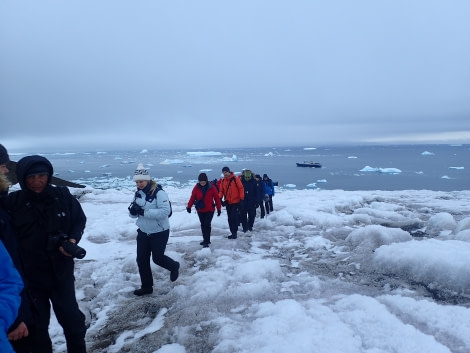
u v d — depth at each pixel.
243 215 9.16
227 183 8.25
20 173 2.69
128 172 92.50
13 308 1.68
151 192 4.89
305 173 89.25
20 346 2.58
